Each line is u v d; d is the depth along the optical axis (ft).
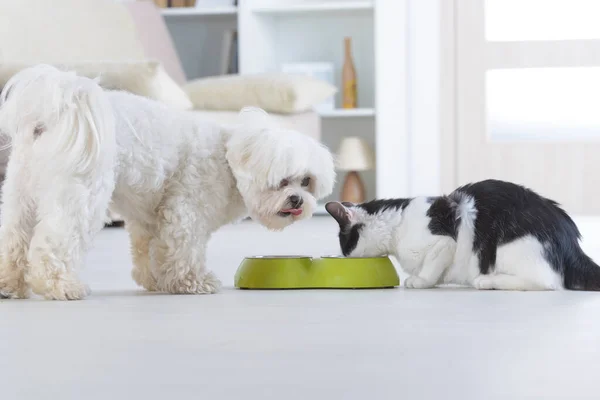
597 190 18.79
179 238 7.20
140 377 3.72
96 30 16.75
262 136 7.13
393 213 7.88
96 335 4.92
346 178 19.03
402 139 19.11
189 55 21.21
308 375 3.73
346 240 8.01
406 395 3.35
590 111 18.95
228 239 13.14
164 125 7.10
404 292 7.27
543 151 18.98
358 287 7.59
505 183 7.67
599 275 7.25
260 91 15.43
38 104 6.48
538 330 5.05
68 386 3.56
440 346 4.48
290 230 14.85
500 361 4.06
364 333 4.93
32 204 6.86
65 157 6.48
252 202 7.29
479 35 19.13
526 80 19.13
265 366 3.93
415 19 19.02
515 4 19.06
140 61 13.00
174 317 5.70
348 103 19.47
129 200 7.17
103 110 6.55
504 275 7.34
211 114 15.17
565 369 3.86
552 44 18.97
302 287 7.64
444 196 7.74
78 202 6.59
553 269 7.25
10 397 3.38
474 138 19.24
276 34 20.68
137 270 7.69
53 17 16.14
